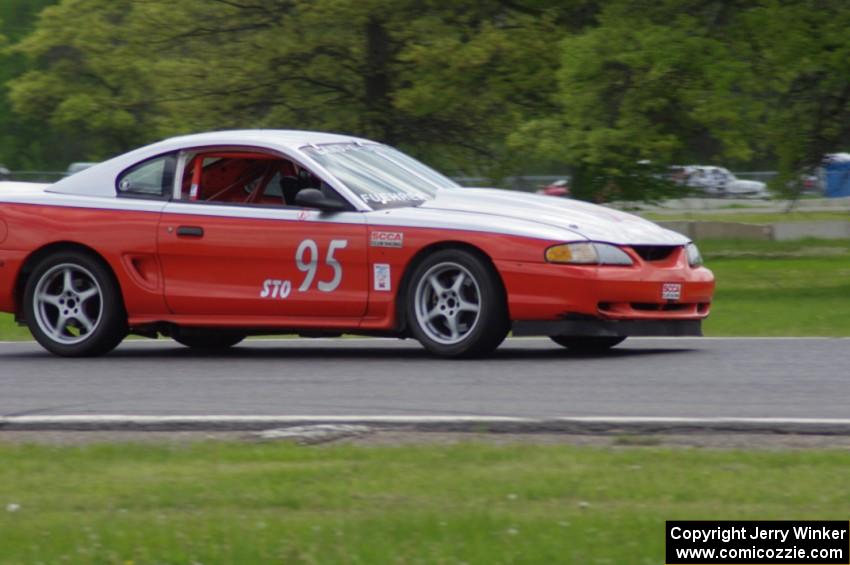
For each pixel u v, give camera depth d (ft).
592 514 41.22
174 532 40.01
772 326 116.47
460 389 67.31
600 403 62.54
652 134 168.86
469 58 210.59
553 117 189.37
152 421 59.00
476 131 241.55
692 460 49.26
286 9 228.43
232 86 231.30
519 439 55.06
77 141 521.24
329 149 82.69
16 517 42.80
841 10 160.35
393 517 41.06
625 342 88.33
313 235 78.74
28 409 64.03
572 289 74.38
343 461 50.14
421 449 51.96
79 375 75.87
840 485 44.65
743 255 260.62
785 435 55.16
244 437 56.54
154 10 232.53
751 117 171.63
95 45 255.70
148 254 81.76
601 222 78.18
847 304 150.41
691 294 77.87
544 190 325.01
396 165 84.94
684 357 78.95
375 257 77.56
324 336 80.94
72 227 82.99
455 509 42.24
